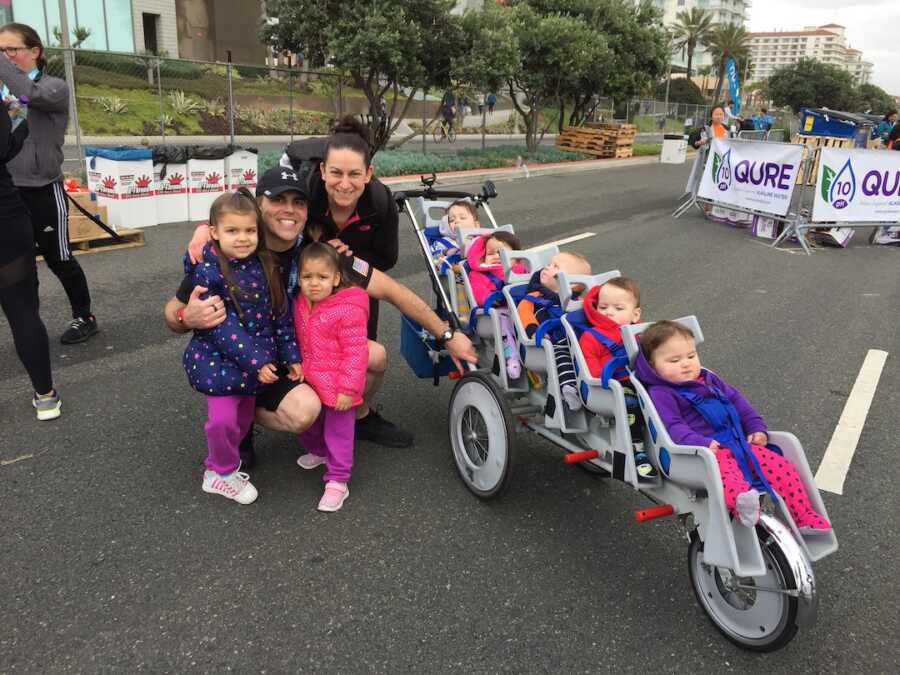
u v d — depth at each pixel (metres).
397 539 2.89
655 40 21.47
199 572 2.62
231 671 2.18
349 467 3.13
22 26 4.15
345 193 3.02
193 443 3.56
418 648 2.31
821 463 3.67
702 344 5.46
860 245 10.34
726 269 8.14
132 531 2.84
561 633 2.41
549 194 13.87
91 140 16.34
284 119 21.70
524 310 3.00
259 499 3.12
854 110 67.50
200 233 2.86
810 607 2.11
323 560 2.73
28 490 3.08
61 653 2.22
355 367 2.93
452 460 3.56
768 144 9.92
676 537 3.01
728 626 2.41
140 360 4.55
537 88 19.20
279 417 3.00
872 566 2.84
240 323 2.80
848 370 5.01
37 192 4.34
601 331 2.83
